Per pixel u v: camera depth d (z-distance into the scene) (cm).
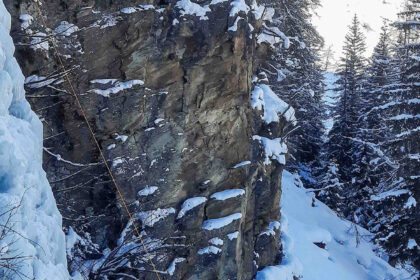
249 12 1250
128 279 1032
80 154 995
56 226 576
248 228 1323
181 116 1102
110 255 976
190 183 1139
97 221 1027
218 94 1147
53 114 953
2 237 446
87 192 1013
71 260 956
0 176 481
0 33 550
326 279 1667
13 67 574
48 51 919
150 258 1029
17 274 454
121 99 1017
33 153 561
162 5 1053
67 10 941
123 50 1010
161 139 1082
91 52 975
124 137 1033
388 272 1998
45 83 912
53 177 967
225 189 1201
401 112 1767
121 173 1035
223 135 1180
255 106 1352
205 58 1106
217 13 1105
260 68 1516
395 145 1756
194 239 1127
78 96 970
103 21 980
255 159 1316
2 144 477
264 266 1409
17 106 580
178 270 1090
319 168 3072
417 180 1719
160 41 1054
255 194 1360
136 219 1058
